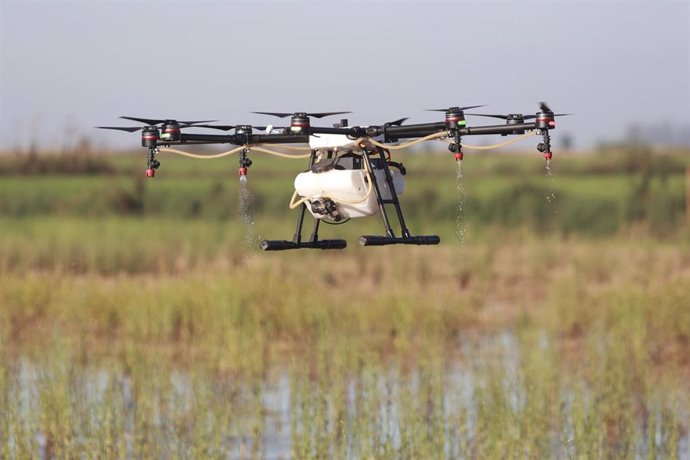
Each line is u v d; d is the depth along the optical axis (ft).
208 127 121.80
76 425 179.32
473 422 180.14
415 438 171.42
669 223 428.56
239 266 306.14
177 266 339.98
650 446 171.53
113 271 337.31
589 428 172.86
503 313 280.31
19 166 558.97
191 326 254.88
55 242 361.30
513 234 394.11
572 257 347.36
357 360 207.51
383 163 127.34
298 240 130.11
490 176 516.32
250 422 186.50
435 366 203.31
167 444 175.42
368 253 350.02
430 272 324.80
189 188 499.92
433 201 469.57
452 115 118.52
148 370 199.11
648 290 277.23
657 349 240.73
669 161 546.67
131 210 476.54
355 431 172.96
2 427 177.88
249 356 213.46
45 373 194.80
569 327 253.85
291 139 124.06
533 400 181.06
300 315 257.14
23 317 263.08
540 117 116.16
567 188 499.51
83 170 560.20
